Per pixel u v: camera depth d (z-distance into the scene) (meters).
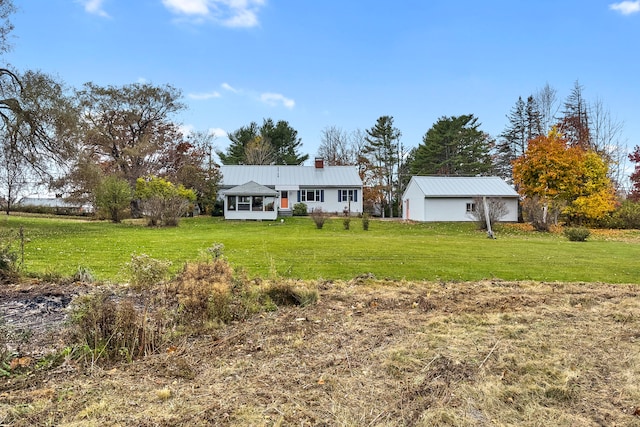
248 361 3.21
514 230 22.20
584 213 23.03
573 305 5.26
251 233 17.94
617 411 2.47
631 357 3.34
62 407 2.39
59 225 20.19
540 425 2.31
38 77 17.33
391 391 2.70
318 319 4.46
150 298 4.96
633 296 5.84
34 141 17.66
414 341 3.72
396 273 7.79
